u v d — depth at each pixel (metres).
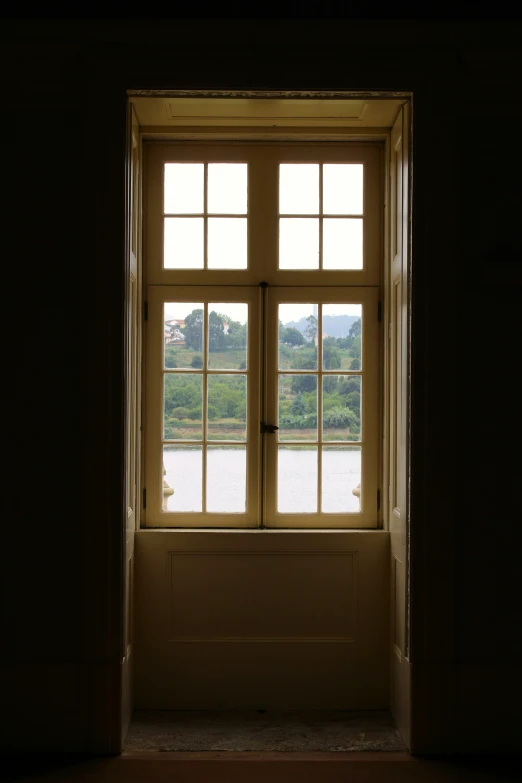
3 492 2.95
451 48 2.92
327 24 2.92
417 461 2.94
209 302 3.55
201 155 3.55
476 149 2.98
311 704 3.40
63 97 2.96
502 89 2.96
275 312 3.55
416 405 2.94
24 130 2.96
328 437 3.55
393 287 3.38
